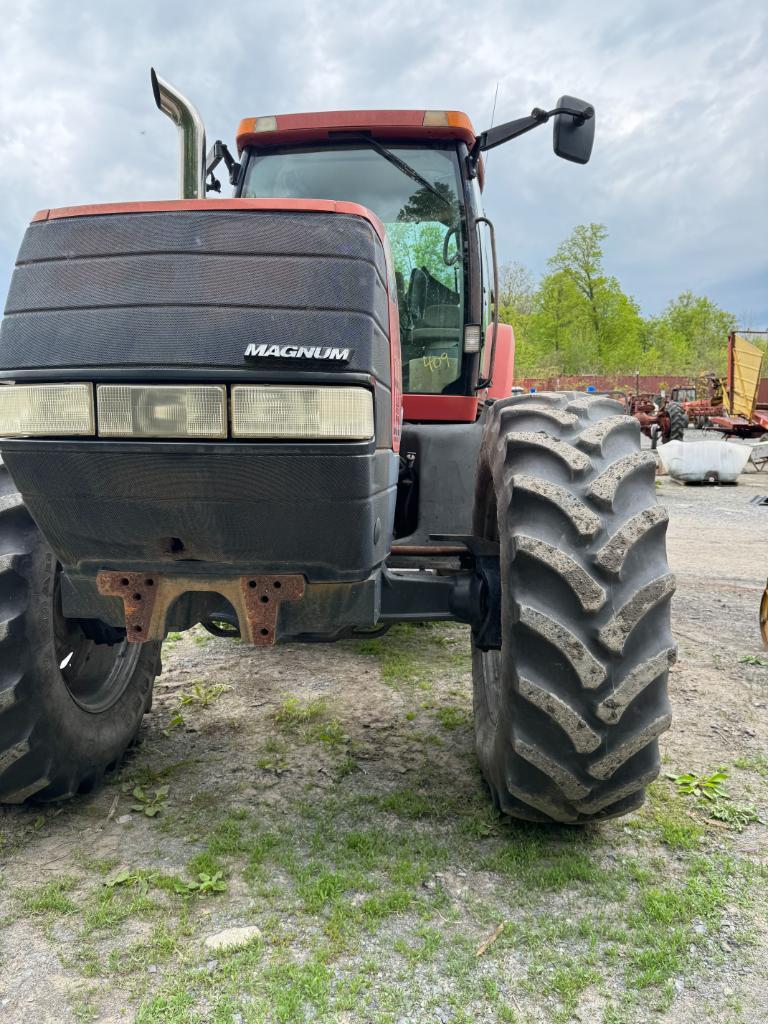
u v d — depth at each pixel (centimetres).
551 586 192
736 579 574
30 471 176
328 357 162
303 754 282
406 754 283
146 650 288
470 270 345
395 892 200
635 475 201
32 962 176
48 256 170
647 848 222
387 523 207
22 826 232
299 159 349
